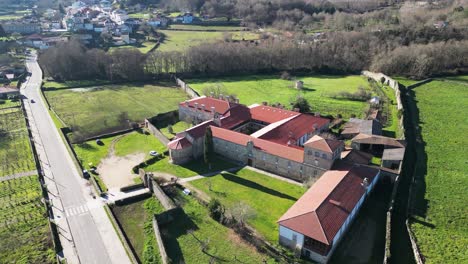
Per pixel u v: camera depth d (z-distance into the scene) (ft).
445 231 247.70
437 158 350.43
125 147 391.86
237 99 494.59
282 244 240.12
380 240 243.60
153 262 227.40
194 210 276.82
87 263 227.40
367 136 370.94
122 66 638.94
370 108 472.85
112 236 252.01
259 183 314.35
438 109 485.56
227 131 364.58
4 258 232.32
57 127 443.32
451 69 653.30
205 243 240.12
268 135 354.95
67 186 314.96
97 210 280.72
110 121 465.47
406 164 339.16
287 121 386.52
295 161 313.12
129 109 508.12
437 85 590.55
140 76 646.33
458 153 360.69
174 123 460.14
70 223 265.13
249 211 265.75
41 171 341.00
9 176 330.95
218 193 298.76
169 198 277.44
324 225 225.35
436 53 649.61
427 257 224.74
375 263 224.12
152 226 262.06
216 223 261.65
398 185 297.94
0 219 270.05
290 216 237.04
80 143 401.29
